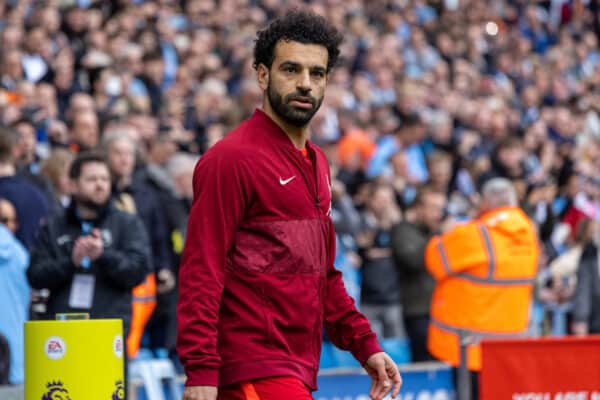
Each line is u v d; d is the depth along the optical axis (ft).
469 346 53.16
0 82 80.38
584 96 142.82
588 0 176.24
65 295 44.62
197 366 28.76
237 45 111.55
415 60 132.16
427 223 67.87
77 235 45.47
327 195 31.37
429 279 66.64
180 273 29.63
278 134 30.55
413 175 94.48
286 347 30.19
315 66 30.32
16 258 50.19
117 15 106.32
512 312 59.98
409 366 55.57
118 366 31.76
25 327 31.65
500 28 155.94
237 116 73.67
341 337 32.83
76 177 45.62
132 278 44.98
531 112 130.11
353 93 111.14
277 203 30.12
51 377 30.99
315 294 30.63
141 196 57.67
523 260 60.13
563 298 77.82
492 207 60.70
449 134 101.71
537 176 101.30
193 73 102.94
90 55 89.86
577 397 51.44
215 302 29.14
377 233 73.77
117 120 69.77
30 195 53.01
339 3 134.72
